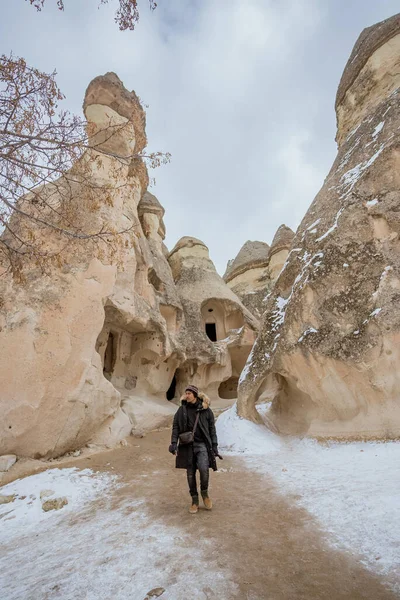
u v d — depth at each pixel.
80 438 7.48
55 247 7.72
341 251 8.27
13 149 3.83
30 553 3.41
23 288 7.44
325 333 7.85
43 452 6.67
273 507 4.12
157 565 2.87
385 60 11.51
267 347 9.54
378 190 8.30
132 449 7.97
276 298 10.23
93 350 8.01
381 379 7.00
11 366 6.71
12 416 6.41
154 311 12.54
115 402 8.51
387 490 4.09
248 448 8.06
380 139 9.23
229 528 3.54
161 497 4.75
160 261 17.05
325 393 7.99
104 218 9.24
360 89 12.15
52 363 7.07
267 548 3.08
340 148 11.61
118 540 3.45
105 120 12.45
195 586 2.53
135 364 12.85
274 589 2.46
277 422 10.01
